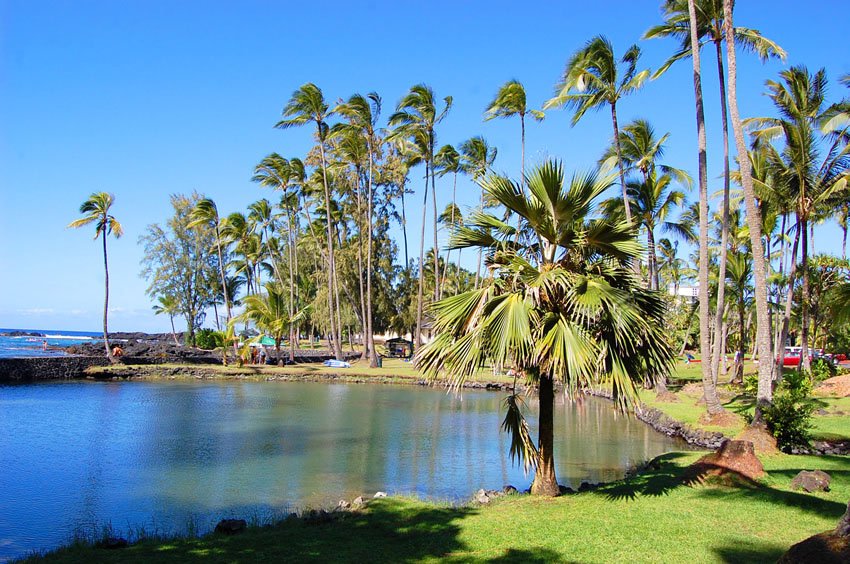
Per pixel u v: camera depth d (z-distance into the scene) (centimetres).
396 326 5409
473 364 867
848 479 983
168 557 673
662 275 5359
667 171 2691
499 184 905
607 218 923
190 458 1511
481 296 907
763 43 1831
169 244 5694
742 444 1037
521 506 895
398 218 5284
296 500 1126
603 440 1791
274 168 4959
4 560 794
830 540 496
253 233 5878
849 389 2144
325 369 4153
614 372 859
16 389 3112
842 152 2092
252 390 3284
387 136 4519
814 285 3116
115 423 2078
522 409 2538
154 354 4631
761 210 2611
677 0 1931
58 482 1261
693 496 895
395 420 2217
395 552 692
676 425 1859
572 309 871
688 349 6025
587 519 795
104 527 941
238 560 662
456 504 970
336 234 5484
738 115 1555
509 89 3625
